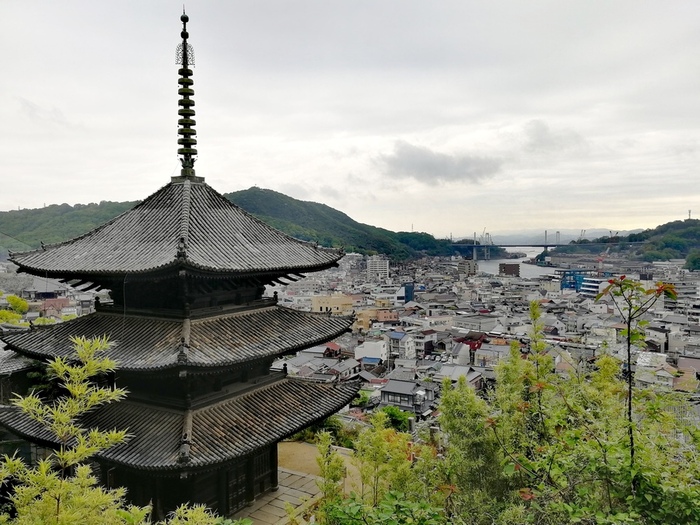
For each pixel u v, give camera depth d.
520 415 19.27
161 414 20.52
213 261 20.67
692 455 13.64
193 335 20.42
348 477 26.33
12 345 22.48
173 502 20.19
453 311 180.50
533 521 13.89
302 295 199.88
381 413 23.00
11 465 11.27
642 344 12.11
